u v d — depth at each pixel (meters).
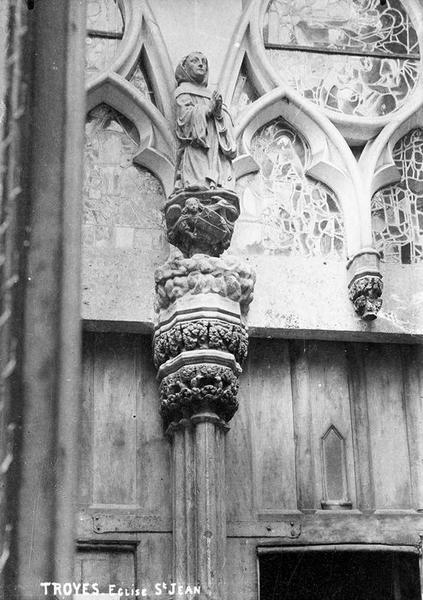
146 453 8.30
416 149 9.37
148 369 8.52
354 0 9.67
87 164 8.92
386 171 9.10
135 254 8.60
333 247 8.94
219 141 8.52
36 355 3.65
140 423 8.38
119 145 9.02
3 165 3.80
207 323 8.03
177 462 8.05
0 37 4.07
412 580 8.41
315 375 8.73
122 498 8.20
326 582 8.55
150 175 8.99
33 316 3.68
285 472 8.42
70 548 3.55
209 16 9.34
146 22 9.18
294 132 9.28
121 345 8.56
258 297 8.59
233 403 8.09
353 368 8.77
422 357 8.86
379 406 8.70
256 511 8.27
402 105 9.41
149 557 8.03
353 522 8.33
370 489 8.45
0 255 3.69
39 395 3.62
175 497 7.98
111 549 8.05
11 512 3.54
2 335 3.62
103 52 9.22
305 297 8.65
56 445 3.60
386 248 9.04
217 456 8.00
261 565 8.41
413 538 8.35
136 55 9.11
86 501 8.15
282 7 9.59
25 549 3.52
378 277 8.59
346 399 8.69
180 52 9.20
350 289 8.66
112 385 8.45
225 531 7.88
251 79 9.30
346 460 8.52
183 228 8.25
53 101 3.95
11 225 3.73
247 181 9.09
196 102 8.60
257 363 8.70
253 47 9.27
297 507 8.34
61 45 4.04
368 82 9.48
